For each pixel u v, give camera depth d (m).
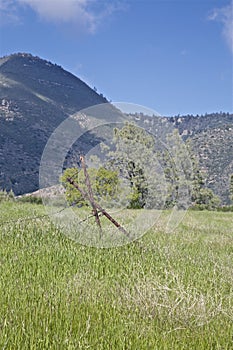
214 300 6.33
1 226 10.75
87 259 8.34
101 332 4.85
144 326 5.06
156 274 7.42
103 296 5.97
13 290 5.90
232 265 8.91
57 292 5.95
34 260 7.86
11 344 4.38
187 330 5.05
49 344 4.50
